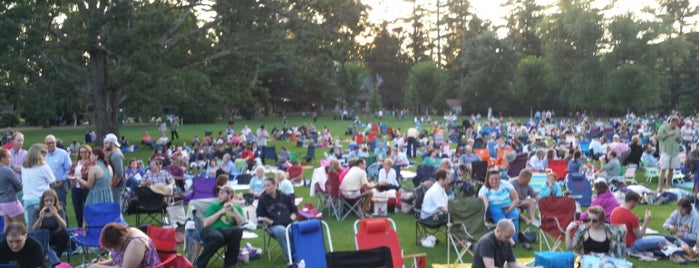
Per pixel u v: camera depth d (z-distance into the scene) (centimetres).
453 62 9825
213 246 867
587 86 6538
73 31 2639
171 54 2978
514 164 1789
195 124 6431
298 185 1881
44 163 949
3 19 2308
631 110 6762
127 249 641
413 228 1192
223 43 3172
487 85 8300
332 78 8238
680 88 7519
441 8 10231
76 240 880
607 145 2392
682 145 2597
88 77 2853
